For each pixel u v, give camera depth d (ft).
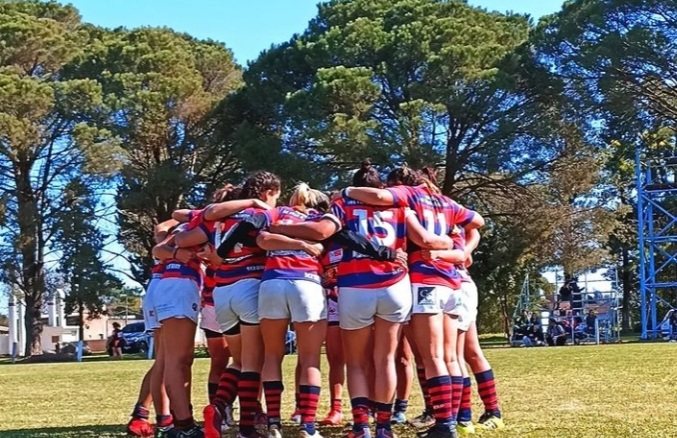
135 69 131.75
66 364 87.71
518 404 27.12
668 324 104.88
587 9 111.34
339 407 24.63
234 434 22.07
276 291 19.43
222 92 137.69
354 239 19.10
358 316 19.10
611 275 129.39
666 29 108.17
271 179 21.04
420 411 27.25
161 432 21.36
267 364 19.93
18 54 134.00
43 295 135.74
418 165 104.58
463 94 110.83
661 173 138.82
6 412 29.94
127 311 195.42
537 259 128.06
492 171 113.19
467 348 22.25
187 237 20.38
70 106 123.24
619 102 108.78
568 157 116.37
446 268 20.07
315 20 133.90
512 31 124.26
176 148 130.93
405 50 113.80
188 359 20.93
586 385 33.42
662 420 22.30
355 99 109.60
